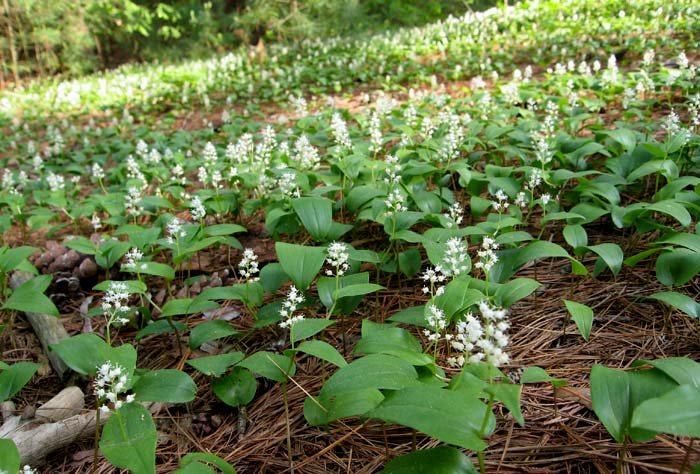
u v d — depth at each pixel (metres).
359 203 0.57
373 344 0.34
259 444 0.36
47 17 2.96
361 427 0.35
